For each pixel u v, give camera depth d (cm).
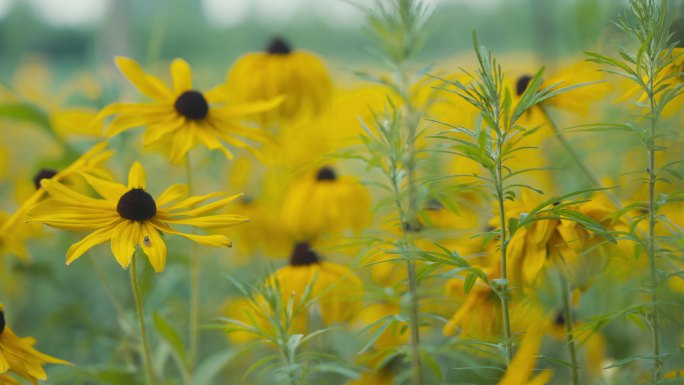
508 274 86
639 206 82
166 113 100
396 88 84
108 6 224
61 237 122
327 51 222
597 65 96
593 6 101
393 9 83
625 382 92
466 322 87
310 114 119
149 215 87
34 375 87
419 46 84
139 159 115
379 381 96
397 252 81
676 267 85
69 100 129
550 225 85
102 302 127
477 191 85
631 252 85
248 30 282
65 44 489
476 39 80
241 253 124
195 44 313
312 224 117
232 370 118
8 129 176
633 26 82
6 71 342
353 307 97
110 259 128
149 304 109
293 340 85
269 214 122
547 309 94
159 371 102
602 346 97
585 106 96
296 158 122
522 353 75
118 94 116
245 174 105
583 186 99
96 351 116
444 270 92
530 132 80
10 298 121
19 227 100
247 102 118
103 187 89
